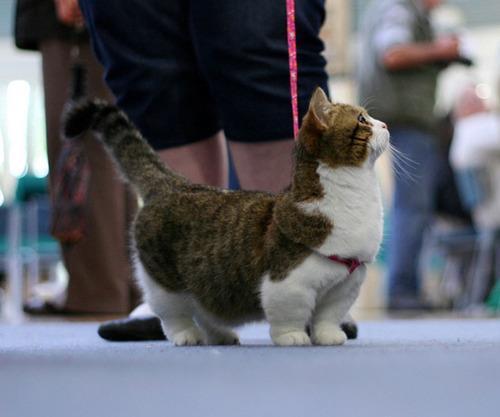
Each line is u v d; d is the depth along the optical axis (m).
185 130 5.48
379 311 13.06
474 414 2.15
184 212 4.78
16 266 13.88
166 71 5.31
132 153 5.29
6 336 6.12
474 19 23.73
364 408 2.25
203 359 3.49
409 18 11.46
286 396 2.45
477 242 14.05
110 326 5.43
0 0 22.95
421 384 2.68
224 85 5.11
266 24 5.00
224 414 2.20
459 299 14.34
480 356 3.57
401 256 11.83
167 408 2.29
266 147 5.23
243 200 4.63
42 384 2.74
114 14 5.28
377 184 4.44
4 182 23.70
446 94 23.14
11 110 24.28
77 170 8.48
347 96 17.66
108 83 5.54
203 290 4.67
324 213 4.23
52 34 8.73
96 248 9.11
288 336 4.41
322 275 4.26
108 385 2.70
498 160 13.28
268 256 4.31
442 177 14.35
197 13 5.03
